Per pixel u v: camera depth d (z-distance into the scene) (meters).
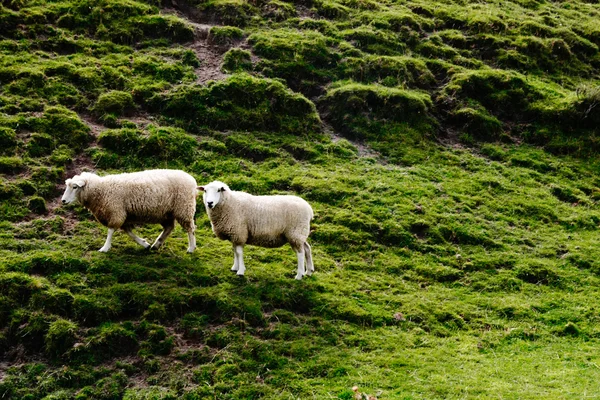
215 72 19.08
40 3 20.17
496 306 12.16
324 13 23.27
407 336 10.91
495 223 15.30
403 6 24.88
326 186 15.41
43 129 15.22
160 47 19.81
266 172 15.78
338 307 11.36
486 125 19.33
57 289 10.65
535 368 10.10
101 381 9.37
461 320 11.58
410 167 17.33
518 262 13.79
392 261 13.38
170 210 11.94
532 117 20.06
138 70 18.36
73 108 16.47
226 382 9.41
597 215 16.12
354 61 20.50
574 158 18.89
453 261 13.64
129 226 12.16
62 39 18.78
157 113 17.16
